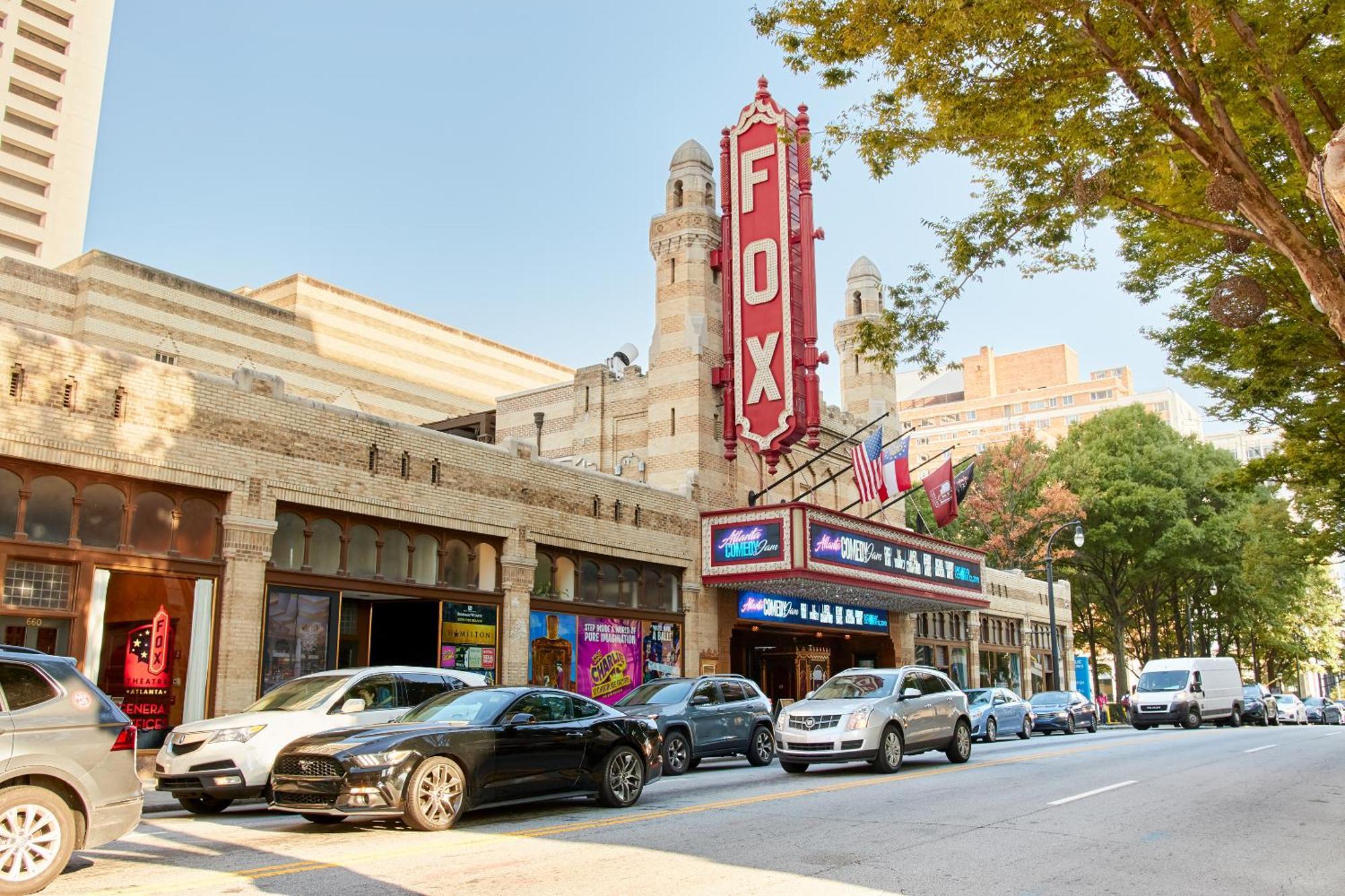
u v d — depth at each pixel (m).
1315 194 10.73
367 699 13.38
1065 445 62.41
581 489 24.83
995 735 28.75
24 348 14.91
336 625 18.92
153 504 16.44
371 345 55.72
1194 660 39.81
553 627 23.72
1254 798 13.73
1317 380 20.38
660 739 13.43
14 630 14.66
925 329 15.39
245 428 17.62
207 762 12.13
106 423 15.73
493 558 22.48
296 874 8.00
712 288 30.80
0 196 64.75
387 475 20.00
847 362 40.16
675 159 31.62
